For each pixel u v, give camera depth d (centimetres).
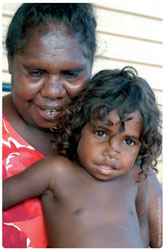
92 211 92
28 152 96
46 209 92
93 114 93
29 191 90
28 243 88
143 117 96
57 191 93
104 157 91
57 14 87
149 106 99
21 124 98
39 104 90
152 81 218
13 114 99
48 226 90
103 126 91
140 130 96
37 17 86
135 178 109
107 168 93
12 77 96
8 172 92
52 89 88
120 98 94
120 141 93
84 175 98
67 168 96
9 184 88
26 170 91
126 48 210
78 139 101
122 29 207
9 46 94
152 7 212
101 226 90
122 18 206
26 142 97
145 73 216
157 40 217
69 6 90
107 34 203
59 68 86
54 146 102
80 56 89
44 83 88
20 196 88
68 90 91
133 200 102
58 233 88
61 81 89
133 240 91
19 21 88
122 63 209
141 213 109
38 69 86
